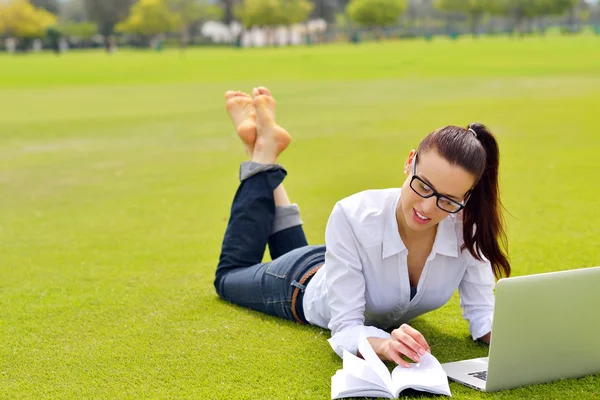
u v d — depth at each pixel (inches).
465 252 111.8
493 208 107.4
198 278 156.9
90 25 3619.6
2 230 207.8
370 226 107.6
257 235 137.0
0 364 112.7
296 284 122.6
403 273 109.0
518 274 156.1
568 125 408.2
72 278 159.3
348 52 1708.9
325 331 122.3
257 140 141.7
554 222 201.5
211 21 3752.5
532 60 1101.7
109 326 128.2
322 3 4158.5
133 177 290.4
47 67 1368.1
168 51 2664.9
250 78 916.0
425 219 100.0
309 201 237.0
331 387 99.6
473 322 116.5
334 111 512.1
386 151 338.3
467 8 3496.6
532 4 3452.3
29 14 3336.6
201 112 529.0
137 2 3585.1
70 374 108.2
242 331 123.3
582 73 811.4
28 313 136.4
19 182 283.3
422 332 123.1
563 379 102.3
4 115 530.6
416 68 1004.6
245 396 99.1
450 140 96.8
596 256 167.8
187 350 115.8
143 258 175.2
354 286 109.1
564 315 97.6
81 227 209.9
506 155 316.8
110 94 711.1
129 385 103.8
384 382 96.3
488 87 665.6
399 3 3496.6
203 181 279.7
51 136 416.8
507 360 96.9
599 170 278.4
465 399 96.4
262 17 3383.4
